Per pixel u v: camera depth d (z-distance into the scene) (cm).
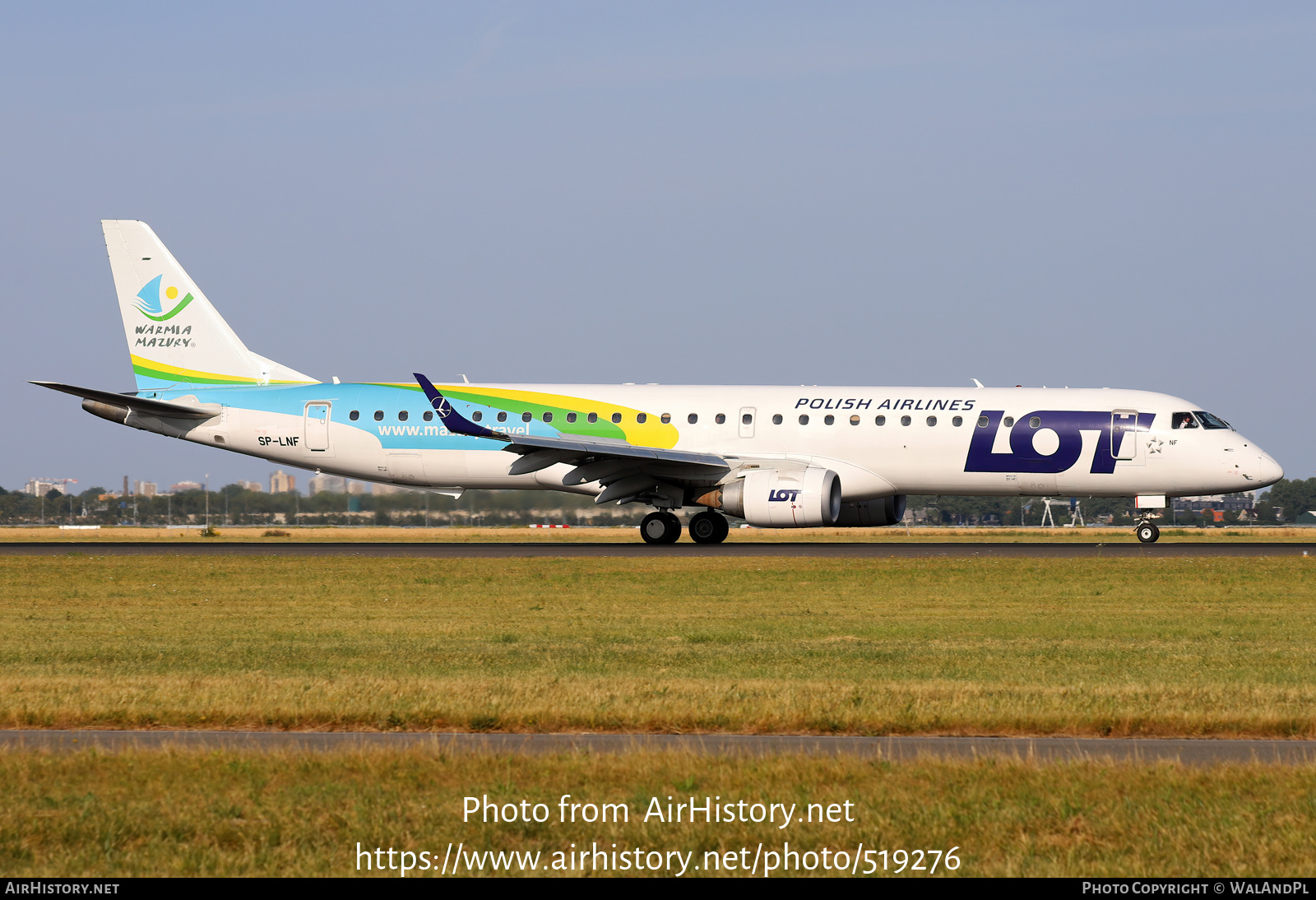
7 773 2941
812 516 10269
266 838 2567
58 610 6750
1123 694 3922
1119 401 10900
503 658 4809
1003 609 6706
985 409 10938
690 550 10769
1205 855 2506
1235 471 10550
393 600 7181
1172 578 8238
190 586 8006
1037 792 2841
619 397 11388
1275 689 4050
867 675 4366
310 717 3578
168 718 3584
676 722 3538
